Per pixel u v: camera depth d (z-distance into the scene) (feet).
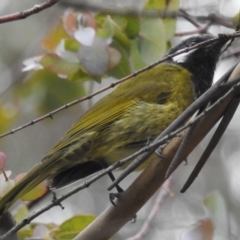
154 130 33.40
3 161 28.40
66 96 42.52
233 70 25.93
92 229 28.60
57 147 31.83
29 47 43.98
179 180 46.14
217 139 26.71
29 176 29.91
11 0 48.85
